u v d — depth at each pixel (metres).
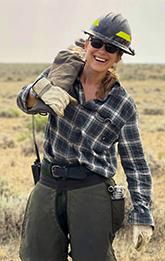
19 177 13.80
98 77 3.92
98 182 3.99
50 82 3.84
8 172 14.45
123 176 11.88
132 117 4.03
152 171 13.81
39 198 4.11
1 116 32.47
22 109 3.96
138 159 4.09
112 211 4.03
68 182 4.00
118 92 3.96
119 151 4.12
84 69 3.94
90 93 3.95
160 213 8.42
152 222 4.04
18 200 8.91
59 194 4.03
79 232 3.98
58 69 3.93
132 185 4.10
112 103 3.96
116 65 3.96
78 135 3.95
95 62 3.86
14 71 110.31
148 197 4.09
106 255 4.02
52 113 3.78
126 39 3.85
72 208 3.99
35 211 4.12
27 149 17.78
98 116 3.93
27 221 4.18
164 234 7.98
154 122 29.25
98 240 3.98
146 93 59.19
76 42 4.12
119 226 4.13
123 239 7.91
